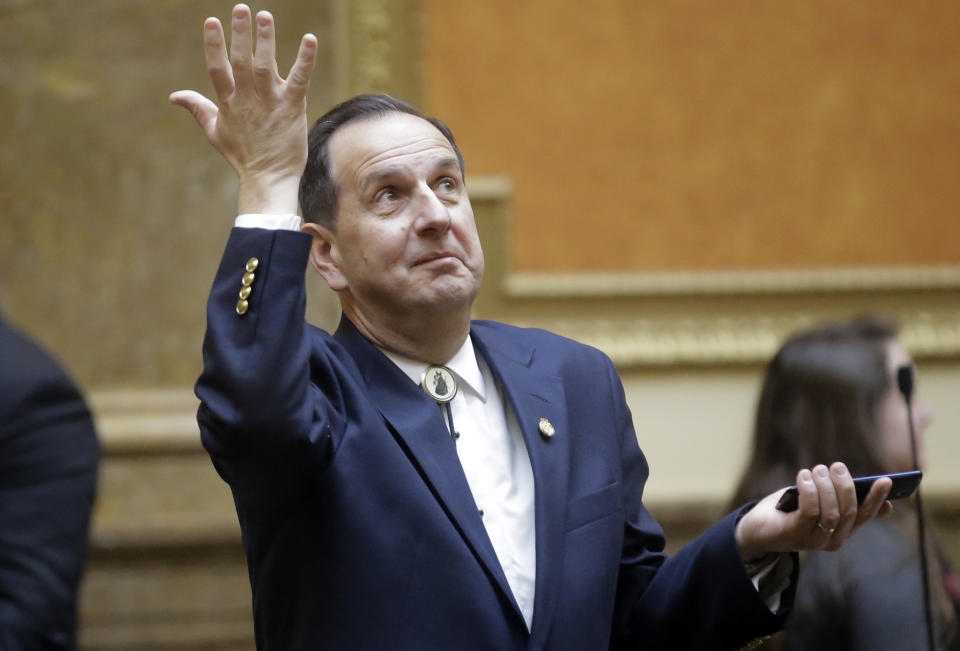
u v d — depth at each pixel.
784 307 17.92
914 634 8.14
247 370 5.32
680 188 17.97
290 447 5.35
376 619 5.58
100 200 17.61
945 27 18.44
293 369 5.39
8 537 6.36
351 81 17.56
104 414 17.25
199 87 17.80
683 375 17.52
